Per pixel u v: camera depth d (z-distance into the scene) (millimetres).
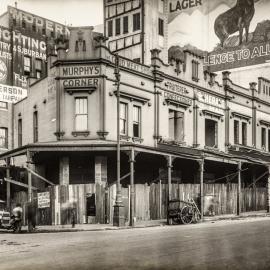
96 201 25156
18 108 36500
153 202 27000
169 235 17594
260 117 42219
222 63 50438
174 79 32500
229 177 36875
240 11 49688
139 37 46438
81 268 10500
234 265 10484
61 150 25000
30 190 24047
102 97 27625
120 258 11836
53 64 28406
